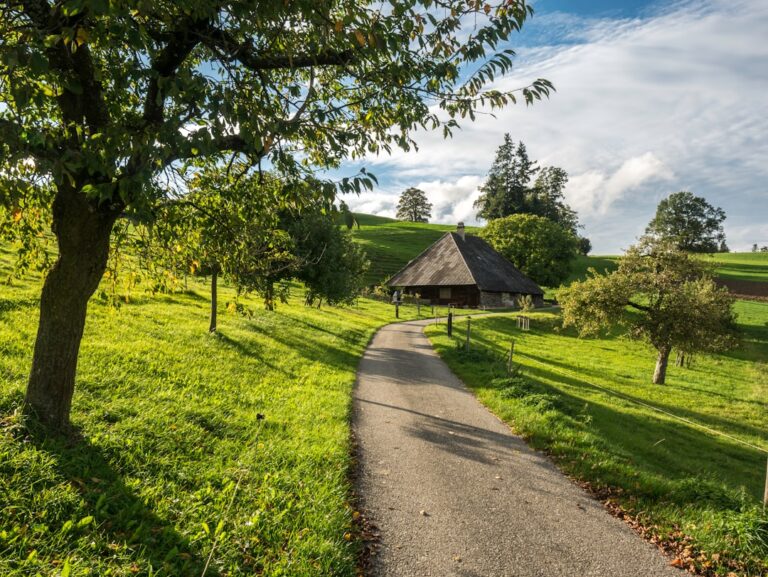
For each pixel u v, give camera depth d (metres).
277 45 6.13
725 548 5.90
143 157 4.42
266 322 24.05
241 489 6.31
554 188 114.19
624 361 34.09
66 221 5.89
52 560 4.14
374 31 4.89
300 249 27.19
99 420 7.47
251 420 9.38
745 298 72.06
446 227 140.75
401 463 8.47
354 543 5.56
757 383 30.66
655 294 28.23
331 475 7.29
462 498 7.15
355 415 11.48
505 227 79.56
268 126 4.93
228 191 7.70
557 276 77.44
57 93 5.39
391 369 18.75
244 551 4.95
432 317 48.16
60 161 4.07
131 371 10.87
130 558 4.43
